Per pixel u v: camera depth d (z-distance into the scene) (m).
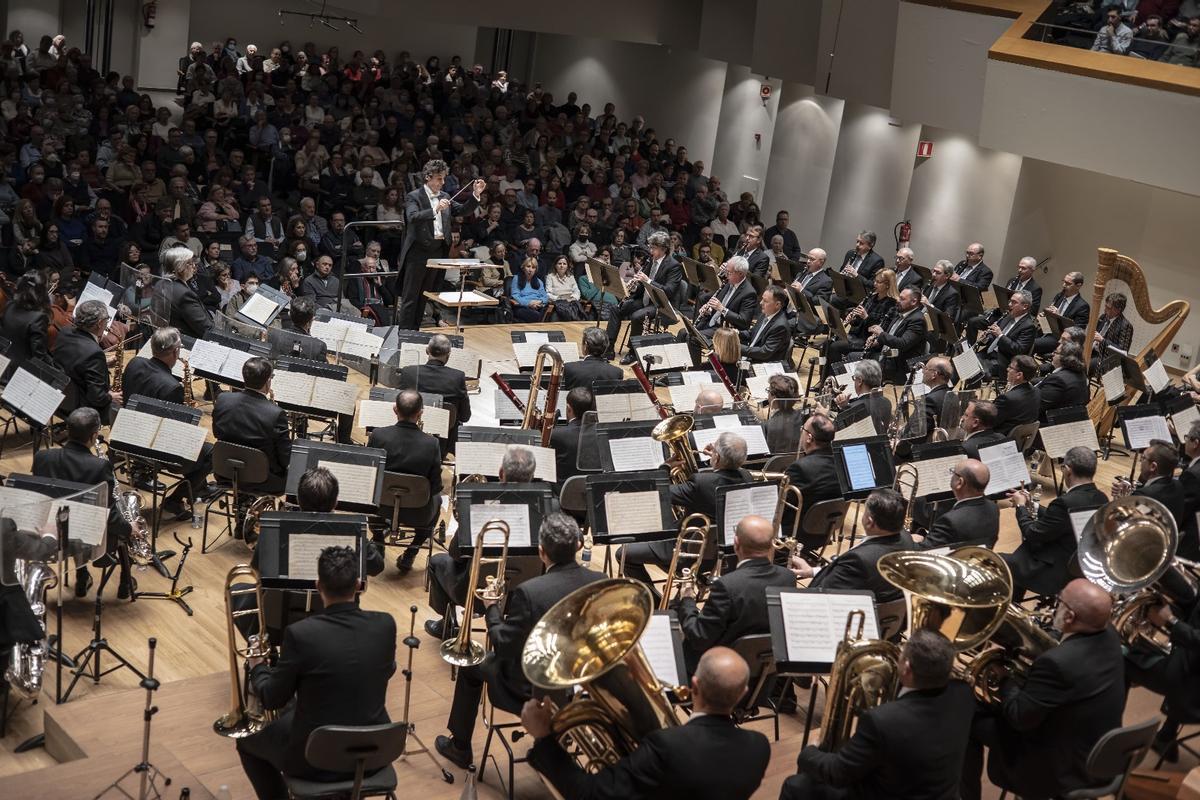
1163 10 13.86
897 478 8.10
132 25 23.72
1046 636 5.17
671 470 7.30
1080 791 4.87
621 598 4.18
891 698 4.60
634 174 21.77
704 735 4.01
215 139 18.77
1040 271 17.80
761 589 5.38
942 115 16.25
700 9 23.31
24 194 15.95
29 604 5.36
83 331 8.71
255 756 4.71
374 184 18.88
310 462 6.91
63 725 5.50
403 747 4.39
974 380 12.64
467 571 6.30
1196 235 16.48
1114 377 11.20
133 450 7.35
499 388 9.16
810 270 14.66
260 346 9.30
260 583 5.07
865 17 16.97
